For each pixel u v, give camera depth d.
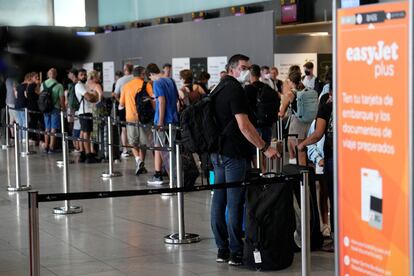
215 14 22.97
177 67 22.39
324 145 8.31
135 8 27.72
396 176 4.46
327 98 8.64
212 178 9.38
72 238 9.46
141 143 14.77
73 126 17.86
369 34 4.57
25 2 29.91
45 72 26.84
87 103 17.14
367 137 4.66
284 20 19.89
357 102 4.71
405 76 4.34
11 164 17.34
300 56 19.08
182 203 9.11
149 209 11.31
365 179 4.71
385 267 4.61
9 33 26.36
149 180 14.23
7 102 21.64
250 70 12.20
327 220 8.93
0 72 25.17
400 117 4.40
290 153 12.95
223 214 8.00
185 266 7.98
